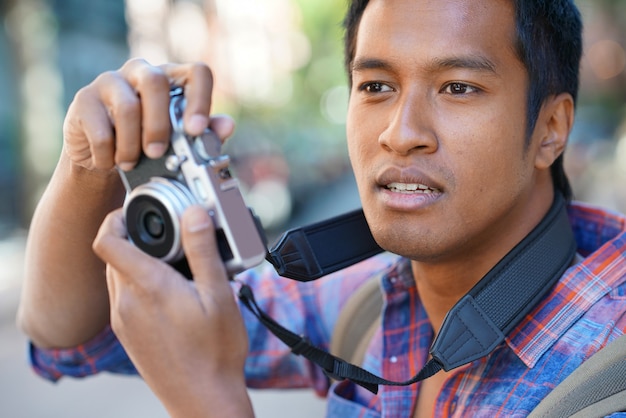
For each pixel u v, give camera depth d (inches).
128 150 28.7
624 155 287.1
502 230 38.4
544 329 36.5
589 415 29.7
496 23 35.0
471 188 35.2
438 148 34.8
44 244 39.3
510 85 35.5
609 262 37.3
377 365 44.0
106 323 43.0
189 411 28.2
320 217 404.2
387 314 43.9
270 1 687.7
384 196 35.9
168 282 27.5
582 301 36.6
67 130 32.1
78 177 35.9
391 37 35.2
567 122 39.7
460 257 38.9
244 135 481.1
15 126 319.3
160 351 27.8
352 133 37.7
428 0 35.0
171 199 27.5
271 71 687.7
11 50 305.4
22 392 157.8
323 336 49.0
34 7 298.8
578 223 43.7
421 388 41.5
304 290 50.0
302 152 561.3
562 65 38.6
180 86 28.8
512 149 36.0
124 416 146.1
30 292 41.5
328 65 743.7
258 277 50.8
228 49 589.9
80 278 40.0
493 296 35.7
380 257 50.7
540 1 36.5
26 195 306.2
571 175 283.9
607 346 32.9
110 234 28.0
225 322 27.9
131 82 29.3
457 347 34.5
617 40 480.4
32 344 46.1
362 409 43.0
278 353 48.6
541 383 35.1
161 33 467.8
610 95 510.0
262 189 387.9
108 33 431.5
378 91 36.7
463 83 34.8
